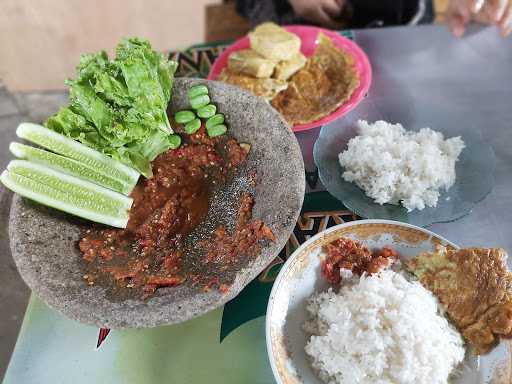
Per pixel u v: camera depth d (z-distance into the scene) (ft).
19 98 8.14
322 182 3.51
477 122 3.94
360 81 4.17
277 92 4.14
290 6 5.91
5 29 8.92
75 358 2.89
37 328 3.01
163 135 3.48
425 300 2.66
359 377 2.49
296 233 3.36
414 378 2.45
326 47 4.45
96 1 9.17
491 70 4.36
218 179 3.53
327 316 2.73
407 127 3.92
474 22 4.73
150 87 3.19
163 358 2.87
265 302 3.05
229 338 2.92
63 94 8.18
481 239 3.23
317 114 3.97
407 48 4.62
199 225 3.34
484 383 2.44
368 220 2.92
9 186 3.04
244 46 4.62
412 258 2.88
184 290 2.68
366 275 2.85
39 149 3.32
